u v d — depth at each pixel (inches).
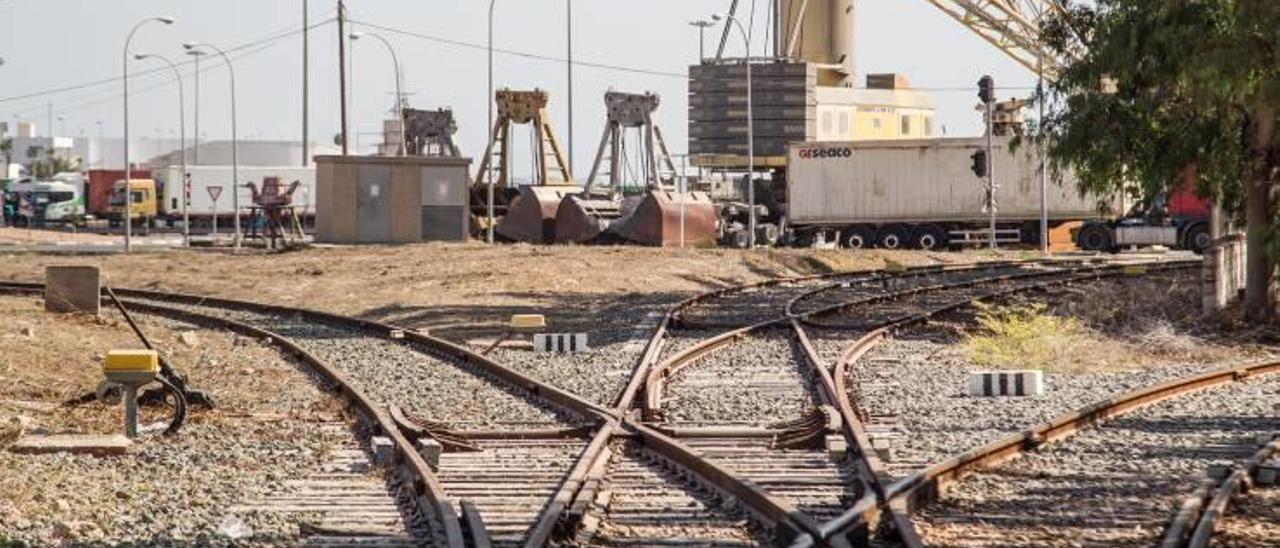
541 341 2524.6
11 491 1254.3
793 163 6904.5
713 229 6289.4
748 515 1146.7
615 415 1635.1
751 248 5989.2
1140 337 2689.5
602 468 1342.3
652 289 4074.8
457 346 2418.8
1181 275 4222.4
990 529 1099.9
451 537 1027.3
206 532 1117.7
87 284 3068.4
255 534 1106.7
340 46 6461.6
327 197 5826.8
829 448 1393.9
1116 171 2972.4
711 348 2480.3
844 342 2615.7
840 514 1141.1
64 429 1619.1
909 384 2047.2
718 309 3417.8
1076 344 2519.7
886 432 1560.0
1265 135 2834.6
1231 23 2642.7
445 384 2054.6
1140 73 2807.6
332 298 3774.6
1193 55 2667.3
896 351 2502.5
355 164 5816.9
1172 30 2716.5
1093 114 2933.1
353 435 1617.9
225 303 3582.7
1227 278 3093.0
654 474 1339.8
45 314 2972.4
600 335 2817.4
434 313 3309.5
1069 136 2957.7
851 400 1787.6
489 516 1151.0
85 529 1122.7
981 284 4207.7
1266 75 2615.7
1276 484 1278.3
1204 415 1694.1
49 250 6008.9
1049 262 5349.4
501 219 6702.8
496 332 2923.2
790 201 6894.7
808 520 1039.6
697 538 1075.9
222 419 1731.1
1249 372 2116.1
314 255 5098.4
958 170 6742.1
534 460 1417.3
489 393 1959.9
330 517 1170.6
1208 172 2910.9
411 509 1197.1
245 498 1254.3
